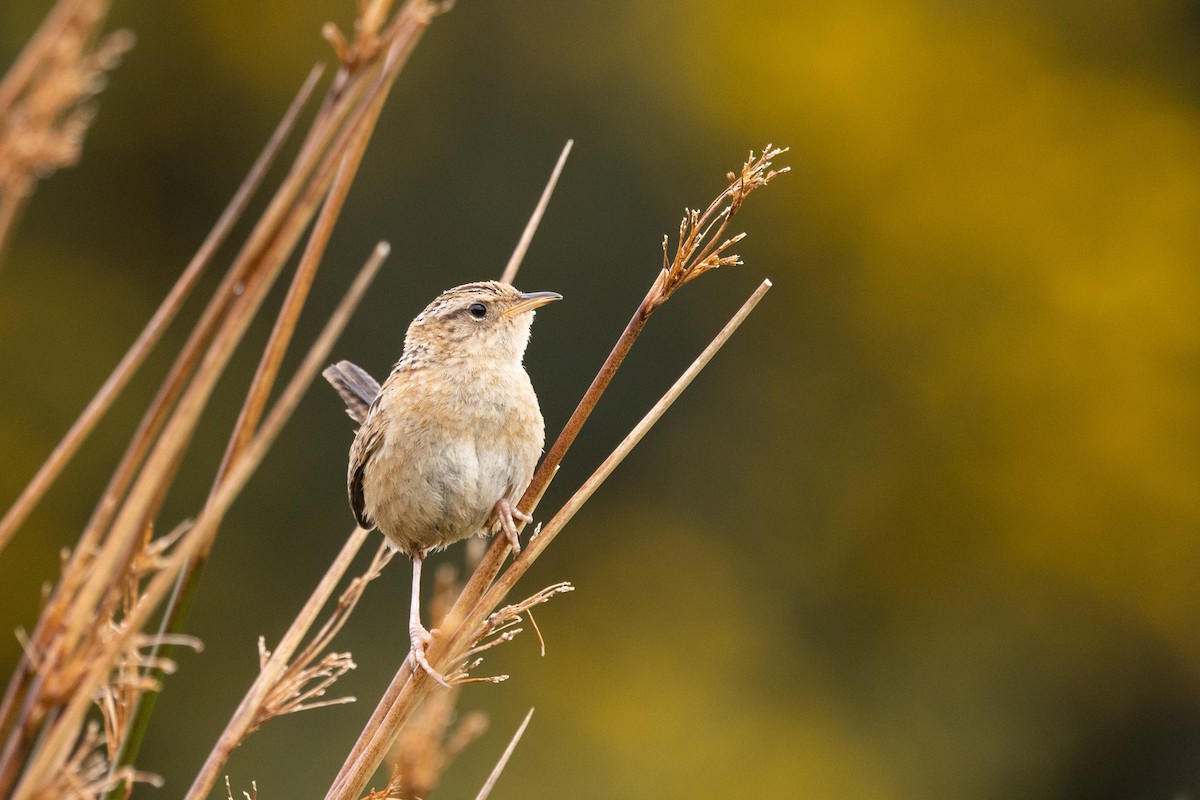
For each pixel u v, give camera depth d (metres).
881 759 14.95
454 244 14.98
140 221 15.05
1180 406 15.61
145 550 3.05
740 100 15.88
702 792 14.29
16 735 2.76
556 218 15.15
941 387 15.78
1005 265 15.88
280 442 14.24
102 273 14.86
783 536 15.59
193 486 13.98
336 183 3.62
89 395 14.49
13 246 14.59
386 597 13.45
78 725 2.75
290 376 14.44
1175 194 15.95
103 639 2.86
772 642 15.23
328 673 3.59
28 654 2.80
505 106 15.26
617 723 14.58
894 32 15.98
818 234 15.98
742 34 15.80
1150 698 15.53
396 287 14.84
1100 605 15.70
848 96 15.94
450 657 3.80
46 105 2.41
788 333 15.81
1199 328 15.66
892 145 16.03
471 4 15.16
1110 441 15.68
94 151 14.91
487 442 5.73
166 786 13.15
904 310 15.87
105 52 2.49
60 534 14.03
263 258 2.89
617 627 15.04
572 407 15.02
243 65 15.30
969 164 16.06
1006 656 15.48
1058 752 15.27
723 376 15.62
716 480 15.46
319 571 14.02
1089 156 16.16
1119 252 15.87
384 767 6.16
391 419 5.75
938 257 15.97
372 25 2.90
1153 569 15.61
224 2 15.12
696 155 15.72
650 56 15.65
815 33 15.88
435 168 15.08
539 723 14.40
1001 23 16.23
